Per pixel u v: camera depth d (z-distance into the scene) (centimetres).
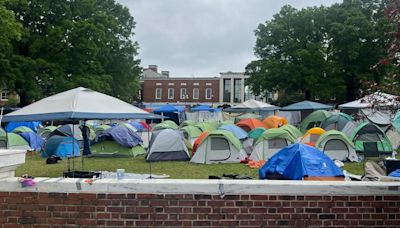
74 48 3469
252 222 436
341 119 2134
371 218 441
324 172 876
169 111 3459
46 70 3444
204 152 1577
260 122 2317
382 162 930
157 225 433
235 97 6269
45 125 2969
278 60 4297
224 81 6325
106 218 433
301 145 942
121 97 4159
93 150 1802
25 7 3350
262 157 1573
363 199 443
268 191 439
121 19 4266
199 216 434
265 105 2800
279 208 438
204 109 4041
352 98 4134
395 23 369
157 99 6425
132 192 435
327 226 438
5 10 2322
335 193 441
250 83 4569
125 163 1577
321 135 1617
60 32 3331
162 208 434
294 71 4050
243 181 450
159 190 435
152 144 1642
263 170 954
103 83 3556
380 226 441
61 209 435
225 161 1577
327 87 3962
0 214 434
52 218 434
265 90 4444
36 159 1720
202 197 436
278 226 436
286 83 4147
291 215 438
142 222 433
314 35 4212
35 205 435
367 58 3919
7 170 454
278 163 934
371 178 834
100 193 435
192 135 2166
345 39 3888
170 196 436
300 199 440
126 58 4147
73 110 928
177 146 1655
